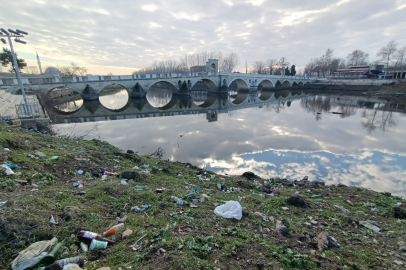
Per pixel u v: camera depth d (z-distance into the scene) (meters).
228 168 13.05
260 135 20.19
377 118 28.12
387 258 4.50
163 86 88.06
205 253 3.86
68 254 3.56
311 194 8.73
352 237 5.32
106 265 3.43
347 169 13.09
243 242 4.40
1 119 13.96
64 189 5.78
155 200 5.98
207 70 61.84
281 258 3.95
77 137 16.34
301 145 17.41
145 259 3.57
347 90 66.50
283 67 99.88
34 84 32.34
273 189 9.24
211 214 5.64
